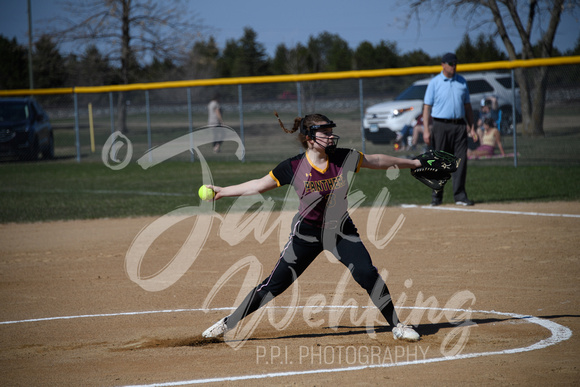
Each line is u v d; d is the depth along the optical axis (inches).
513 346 379.2
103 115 2011.6
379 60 3427.7
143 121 1915.6
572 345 376.8
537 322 428.1
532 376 326.3
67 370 363.6
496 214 856.9
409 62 3193.9
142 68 2672.2
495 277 556.7
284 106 1792.6
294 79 1596.9
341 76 1552.7
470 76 1626.5
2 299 539.2
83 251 730.8
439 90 896.3
